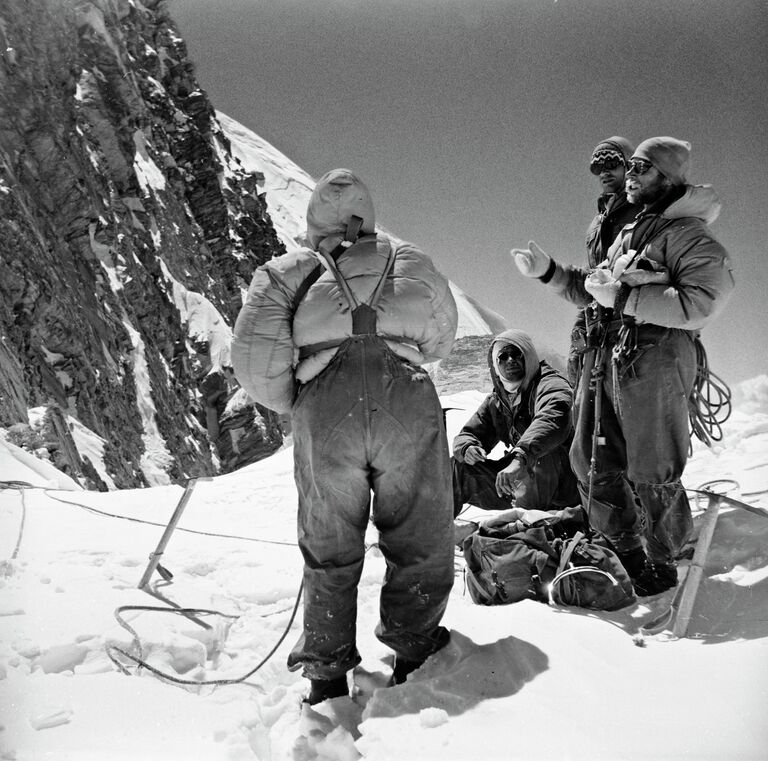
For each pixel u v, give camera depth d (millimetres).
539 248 4633
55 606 3527
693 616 3436
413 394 2949
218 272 57125
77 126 37594
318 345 2980
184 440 35656
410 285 3000
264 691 3158
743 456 5926
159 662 3246
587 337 4188
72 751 2426
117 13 55156
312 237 3148
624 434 3951
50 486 7973
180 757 2418
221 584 4320
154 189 49719
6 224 25172
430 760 2369
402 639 3043
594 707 2590
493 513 5738
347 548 2980
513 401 5125
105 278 34031
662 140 3863
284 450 9227
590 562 3748
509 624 3293
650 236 3846
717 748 2283
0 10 29750
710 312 3684
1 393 15258
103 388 28438
